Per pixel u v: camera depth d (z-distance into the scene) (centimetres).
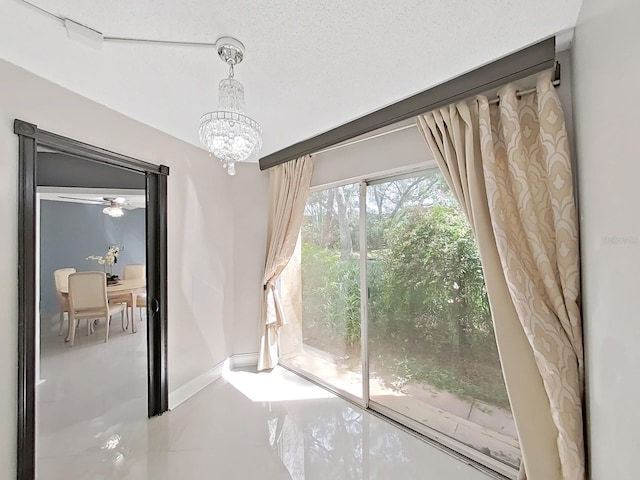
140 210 238
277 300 321
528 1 117
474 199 166
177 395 258
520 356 153
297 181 291
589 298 119
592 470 121
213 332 300
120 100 196
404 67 162
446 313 206
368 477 177
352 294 264
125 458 192
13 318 159
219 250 308
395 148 224
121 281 230
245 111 212
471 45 145
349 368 268
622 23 77
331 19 125
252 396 271
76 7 118
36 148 172
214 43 140
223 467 185
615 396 89
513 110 156
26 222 164
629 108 74
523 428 149
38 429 215
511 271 150
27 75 164
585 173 120
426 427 214
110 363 236
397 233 232
